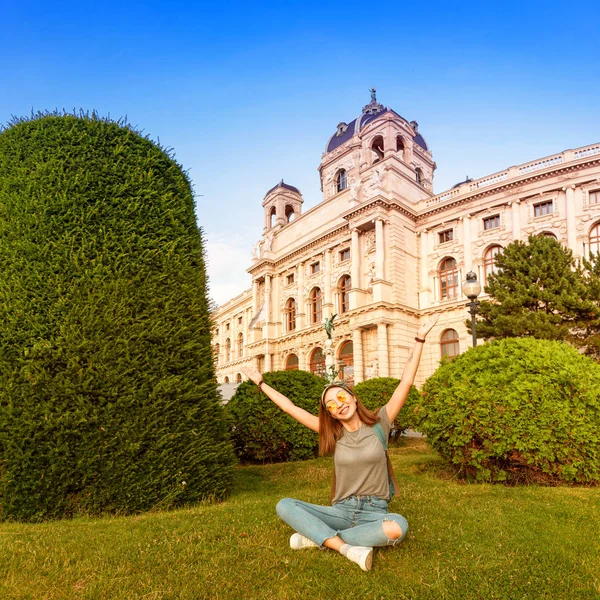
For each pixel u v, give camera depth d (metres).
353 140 40.12
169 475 6.48
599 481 7.38
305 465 10.82
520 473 7.77
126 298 6.73
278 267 43.06
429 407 8.74
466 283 11.93
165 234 7.56
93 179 7.11
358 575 3.66
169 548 4.30
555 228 27.02
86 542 4.53
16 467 5.78
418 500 6.16
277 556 4.06
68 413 5.96
